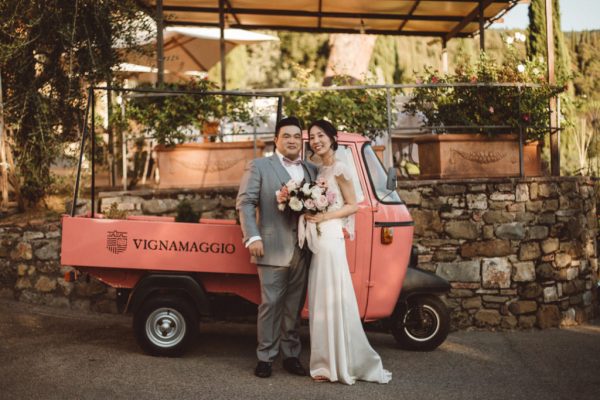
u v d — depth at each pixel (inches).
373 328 238.1
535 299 265.1
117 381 169.0
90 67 288.7
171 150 273.9
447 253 260.8
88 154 303.7
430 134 292.0
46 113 290.5
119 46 299.0
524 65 292.4
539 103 281.4
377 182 203.8
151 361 189.3
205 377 175.3
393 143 314.7
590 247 291.1
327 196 173.9
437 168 278.8
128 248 190.4
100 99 303.3
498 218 262.4
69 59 288.7
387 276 200.4
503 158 280.5
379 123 284.4
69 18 284.7
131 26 294.2
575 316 276.4
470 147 278.2
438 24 415.8
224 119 290.5
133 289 192.9
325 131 181.0
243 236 180.1
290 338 183.5
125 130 280.1
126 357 192.9
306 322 244.8
